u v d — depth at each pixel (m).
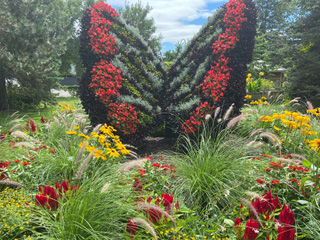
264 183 2.98
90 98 5.80
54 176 3.62
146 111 5.97
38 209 2.60
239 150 3.78
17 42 12.01
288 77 13.70
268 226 2.36
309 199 2.79
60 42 13.48
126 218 2.51
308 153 4.09
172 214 2.42
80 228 2.29
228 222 2.45
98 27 6.25
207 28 7.26
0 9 11.70
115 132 5.63
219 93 5.68
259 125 6.29
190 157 3.77
